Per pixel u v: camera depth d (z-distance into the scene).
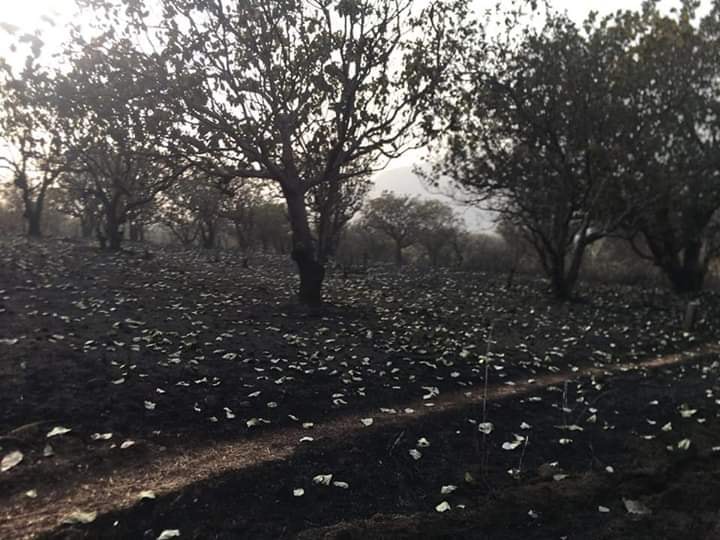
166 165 11.12
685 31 17.91
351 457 5.11
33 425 5.09
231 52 10.12
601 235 17.55
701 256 24.17
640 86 16.34
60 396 5.85
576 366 9.33
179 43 9.85
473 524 4.20
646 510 4.54
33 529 3.67
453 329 11.41
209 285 14.80
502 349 9.94
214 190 26.16
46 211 44.00
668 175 17.42
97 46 9.66
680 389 8.26
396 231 36.44
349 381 7.29
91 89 9.53
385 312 12.61
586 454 5.67
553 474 5.09
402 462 5.14
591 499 4.68
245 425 5.73
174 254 25.19
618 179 16.80
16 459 4.50
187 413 5.84
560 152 16.59
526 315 14.21
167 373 6.86
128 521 3.87
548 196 17.28
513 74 16.69
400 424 5.94
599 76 15.98
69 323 8.87
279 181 11.62
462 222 35.50
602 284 26.08
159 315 10.20
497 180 17.92
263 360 7.83
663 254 22.50
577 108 16.06
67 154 13.44
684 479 5.16
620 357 10.36
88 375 6.51
